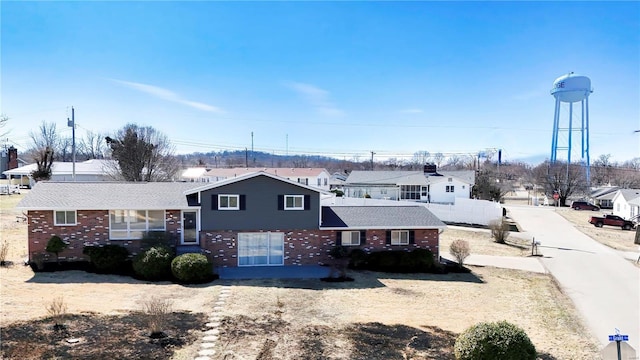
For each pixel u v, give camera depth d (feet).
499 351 36.47
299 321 52.37
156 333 44.70
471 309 62.39
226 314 53.26
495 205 154.10
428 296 68.28
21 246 85.81
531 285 77.71
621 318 60.34
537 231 144.05
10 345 38.63
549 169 254.27
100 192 81.56
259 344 43.98
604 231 149.89
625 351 33.04
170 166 182.19
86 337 42.16
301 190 84.28
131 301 57.00
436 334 50.55
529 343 37.58
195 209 80.59
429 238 90.07
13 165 242.17
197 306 56.29
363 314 56.90
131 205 77.36
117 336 43.11
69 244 76.18
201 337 44.86
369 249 88.17
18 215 117.91
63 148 295.69
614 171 352.49
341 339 46.93
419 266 85.35
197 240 81.71
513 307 64.13
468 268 89.86
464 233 134.62
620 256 106.01
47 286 62.34
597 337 52.75
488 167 339.98
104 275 71.15
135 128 173.27
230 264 82.48
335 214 90.99
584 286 77.82
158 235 78.64
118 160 160.25
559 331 54.13
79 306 52.44
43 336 41.45
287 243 84.74
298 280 74.33
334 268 79.36
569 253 108.37
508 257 102.37
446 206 156.66
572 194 250.57
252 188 82.38
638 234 128.16
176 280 70.38
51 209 74.18
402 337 48.75
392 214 92.84
